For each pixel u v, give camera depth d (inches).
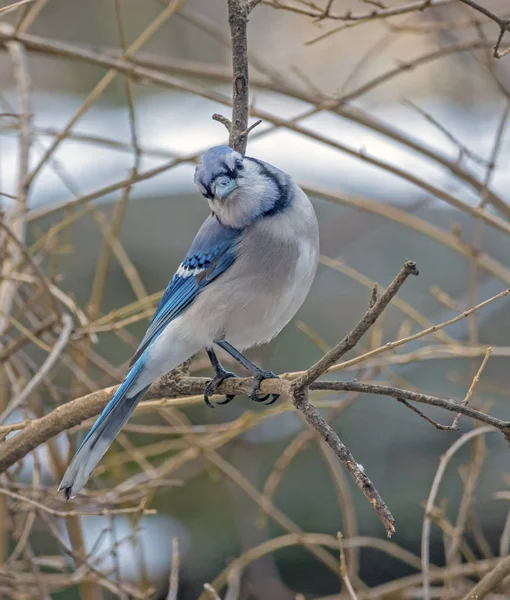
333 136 579.2
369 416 487.2
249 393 238.4
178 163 351.3
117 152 547.2
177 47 618.8
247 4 254.7
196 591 455.5
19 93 360.8
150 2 602.9
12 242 334.0
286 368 496.4
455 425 203.5
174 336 267.7
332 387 203.8
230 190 262.8
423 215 559.2
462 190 498.0
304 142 581.0
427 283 526.3
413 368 484.1
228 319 267.9
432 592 339.0
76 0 591.2
